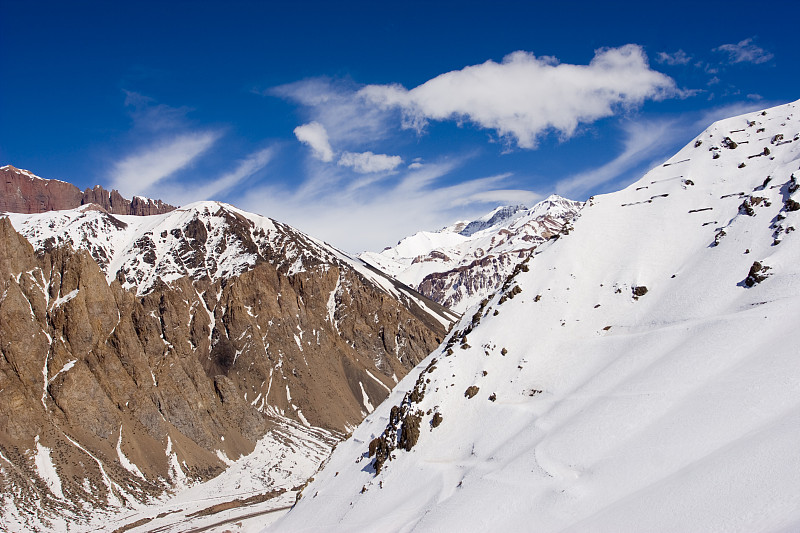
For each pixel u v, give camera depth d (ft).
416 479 305.73
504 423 309.63
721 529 166.09
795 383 222.89
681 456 216.74
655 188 440.45
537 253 433.48
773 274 301.84
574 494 224.94
